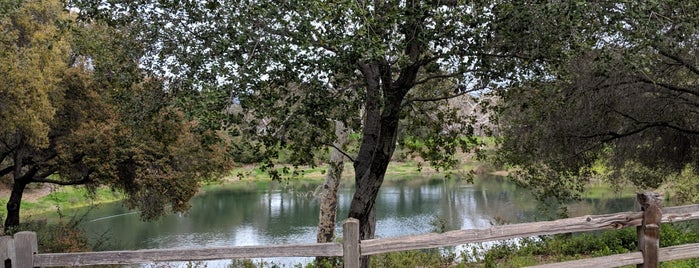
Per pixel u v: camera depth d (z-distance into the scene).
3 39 13.80
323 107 7.98
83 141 18.56
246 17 6.98
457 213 25.16
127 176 20.83
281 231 24.52
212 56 7.46
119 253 5.23
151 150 18.20
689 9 7.85
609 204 24.58
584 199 26.36
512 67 7.97
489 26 7.46
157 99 8.91
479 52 7.79
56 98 17.78
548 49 7.73
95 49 8.71
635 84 13.27
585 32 7.56
